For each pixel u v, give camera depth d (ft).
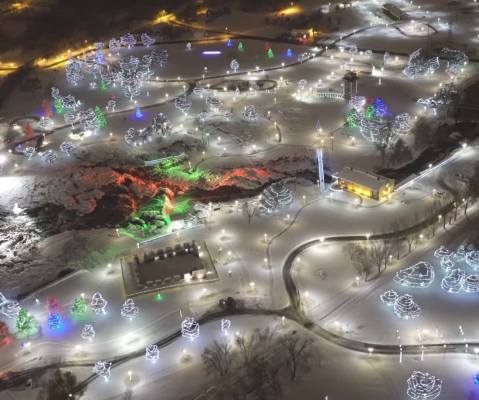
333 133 634.84
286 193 506.89
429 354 360.69
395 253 442.50
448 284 405.39
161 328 398.42
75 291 442.09
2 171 613.52
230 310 406.00
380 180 506.89
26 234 522.88
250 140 635.66
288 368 347.97
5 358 387.96
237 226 495.00
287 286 424.46
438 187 520.83
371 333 378.94
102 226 521.24
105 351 385.09
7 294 448.24
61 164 615.98
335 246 460.14
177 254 462.19
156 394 346.54
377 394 332.39
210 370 357.20
